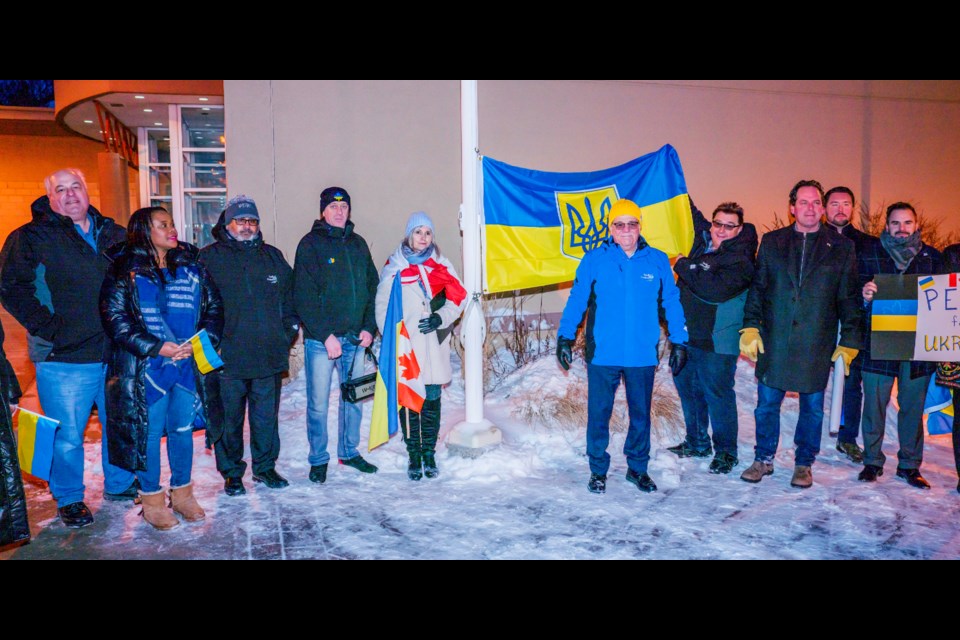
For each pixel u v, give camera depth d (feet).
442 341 16.07
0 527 11.94
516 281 17.43
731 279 15.87
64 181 13.17
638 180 17.97
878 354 15.52
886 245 15.79
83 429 13.85
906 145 31.19
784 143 29.81
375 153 25.84
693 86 28.55
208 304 13.98
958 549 12.52
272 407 15.76
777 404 15.97
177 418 13.57
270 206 25.17
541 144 27.14
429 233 15.93
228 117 24.76
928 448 18.94
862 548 12.53
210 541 12.85
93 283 13.55
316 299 15.65
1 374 12.13
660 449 18.45
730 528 13.39
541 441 18.56
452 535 13.05
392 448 18.16
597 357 15.15
